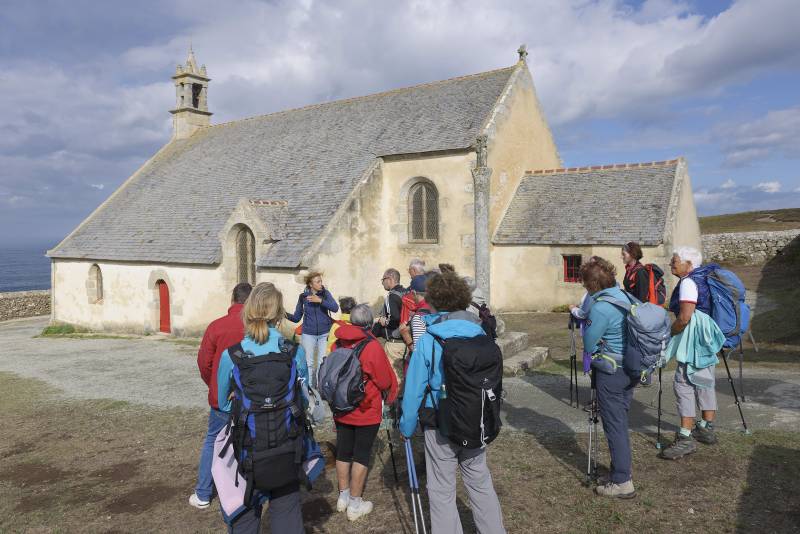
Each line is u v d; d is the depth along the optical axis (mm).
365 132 21234
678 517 4809
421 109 21078
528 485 5590
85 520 5586
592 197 19188
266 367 3938
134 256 21047
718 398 8047
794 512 4766
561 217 19000
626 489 5133
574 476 5746
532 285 19031
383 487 5848
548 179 20531
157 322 20906
